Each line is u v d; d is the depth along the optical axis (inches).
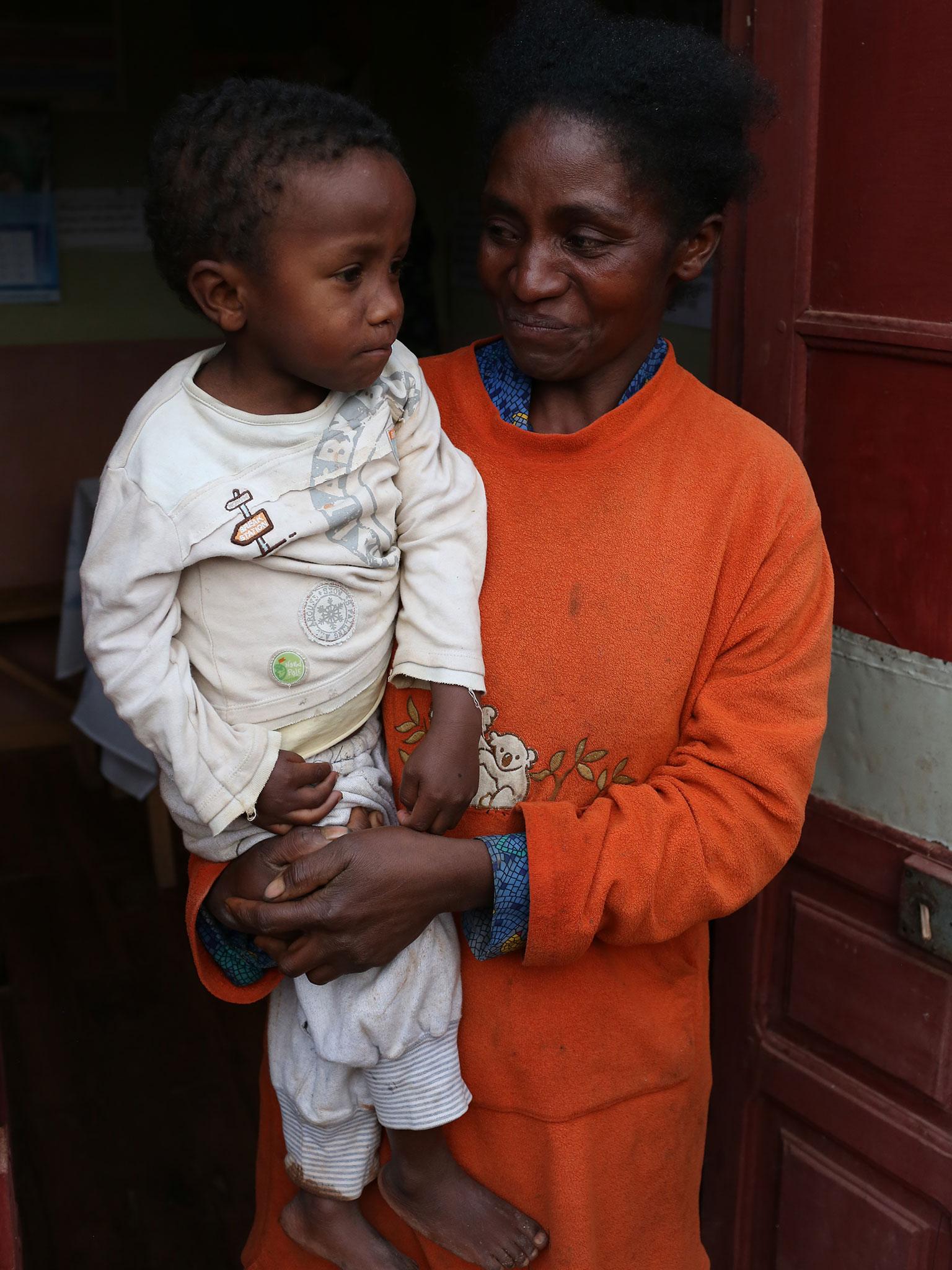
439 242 164.6
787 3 58.9
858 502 61.2
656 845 47.9
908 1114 64.4
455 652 46.5
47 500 170.1
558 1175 52.1
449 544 47.6
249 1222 93.6
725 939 73.1
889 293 57.5
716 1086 75.7
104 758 138.6
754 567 49.2
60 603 165.2
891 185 56.4
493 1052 51.8
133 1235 92.1
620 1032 52.3
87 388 167.9
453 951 51.1
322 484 44.4
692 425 50.9
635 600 49.1
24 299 162.4
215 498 43.0
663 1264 56.9
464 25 148.3
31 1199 95.3
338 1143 53.3
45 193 159.0
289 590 44.8
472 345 54.7
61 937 130.0
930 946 60.1
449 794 46.6
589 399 51.3
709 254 50.8
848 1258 69.2
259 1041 114.4
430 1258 54.9
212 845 48.2
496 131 48.1
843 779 64.6
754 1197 75.4
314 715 46.9
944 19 52.7
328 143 40.4
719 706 49.8
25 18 151.9
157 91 159.6
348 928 45.7
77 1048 113.0
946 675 58.4
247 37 159.8
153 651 43.6
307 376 43.3
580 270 46.2
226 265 41.7
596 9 48.4
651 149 44.9
